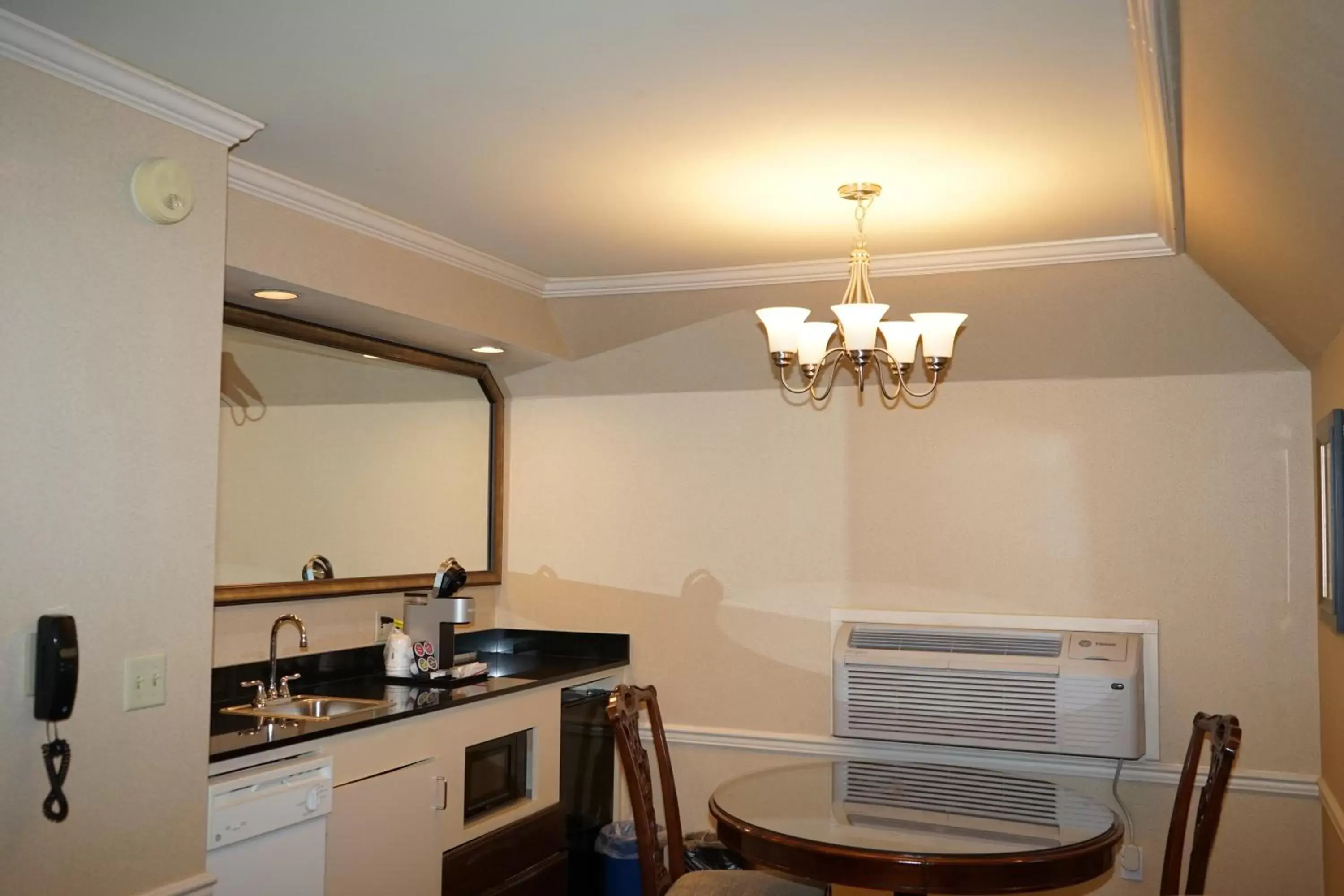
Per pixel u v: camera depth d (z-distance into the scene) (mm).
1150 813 3875
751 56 2234
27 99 2184
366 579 3998
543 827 3939
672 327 4305
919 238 3547
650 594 4625
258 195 2994
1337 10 1364
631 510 4676
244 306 3424
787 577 4430
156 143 2465
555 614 4770
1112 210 3221
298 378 3715
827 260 3820
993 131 2633
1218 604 3861
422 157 2855
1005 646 4027
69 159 2268
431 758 3381
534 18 2078
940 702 4039
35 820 2170
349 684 3812
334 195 3160
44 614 2197
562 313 4359
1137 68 2244
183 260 2533
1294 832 3713
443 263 3717
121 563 2363
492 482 4793
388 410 4156
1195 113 2223
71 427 2264
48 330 2221
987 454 4176
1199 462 3908
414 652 3938
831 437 4398
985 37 2135
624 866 4164
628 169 2928
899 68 2283
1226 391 3883
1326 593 3355
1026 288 3738
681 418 4621
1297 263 2520
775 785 3232
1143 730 3861
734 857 4059
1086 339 3879
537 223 3430
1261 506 3826
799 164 2879
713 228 3473
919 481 4266
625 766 3016
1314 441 3703
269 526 3576
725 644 4500
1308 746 3727
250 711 3324
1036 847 2547
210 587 2582
